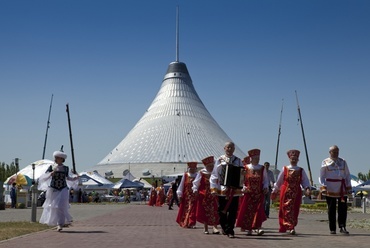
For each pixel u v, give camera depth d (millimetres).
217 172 15367
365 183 49438
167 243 13031
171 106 139500
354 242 13336
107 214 30781
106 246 12289
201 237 14977
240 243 13117
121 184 70312
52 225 18469
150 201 50875
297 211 16375
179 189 19500
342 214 16219
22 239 14164
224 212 15047
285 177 16469
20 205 43188
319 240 13953
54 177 17594
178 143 126938
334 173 16266
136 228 18703
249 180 15938
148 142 128125
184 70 147750
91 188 71938
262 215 15898
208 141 130000
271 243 13109
